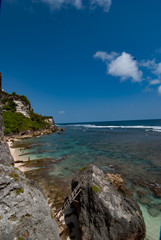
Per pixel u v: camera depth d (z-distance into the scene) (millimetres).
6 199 4691
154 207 11250
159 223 9602
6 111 66625
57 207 10750
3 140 17500
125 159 23547
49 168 19766
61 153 28625
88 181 9008
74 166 20578
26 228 4559
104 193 8453
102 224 7453
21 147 34844
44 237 4895
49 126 96188
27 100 84562
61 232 7984
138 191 13562
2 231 4055
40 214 5285
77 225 8648
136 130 78875
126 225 7406
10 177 5297
